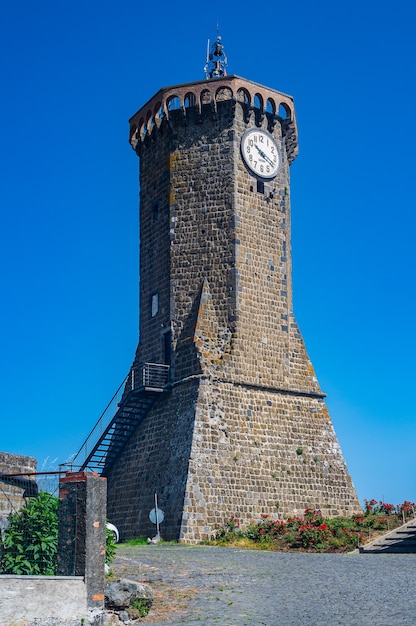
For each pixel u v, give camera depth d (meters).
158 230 45.53
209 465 39.00
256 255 43.78
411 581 21.78
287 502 40.91
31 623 16.36
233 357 41.81
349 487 43.41
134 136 48.38
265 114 45.75
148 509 40.12
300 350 44.62
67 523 18.11
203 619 18.39
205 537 37.47
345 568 24.86
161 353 43.59
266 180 45.12
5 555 18.58
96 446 42.91
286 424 42.59
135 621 18.44
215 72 49.31
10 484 20.86
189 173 44.66
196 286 43.22
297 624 17.45
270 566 25.64
